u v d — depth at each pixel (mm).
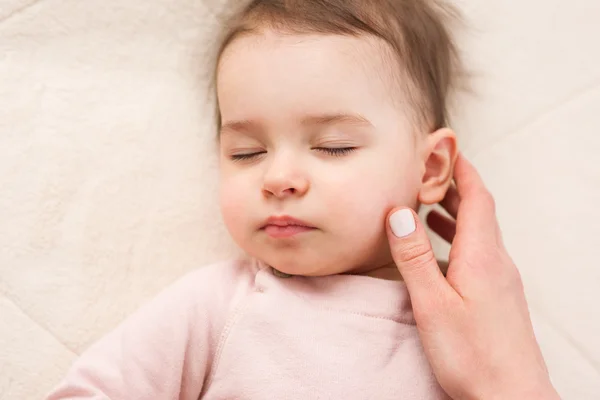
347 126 509
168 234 611
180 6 620
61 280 591
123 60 616
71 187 600
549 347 624
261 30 520
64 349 585
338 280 531
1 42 600
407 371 511
